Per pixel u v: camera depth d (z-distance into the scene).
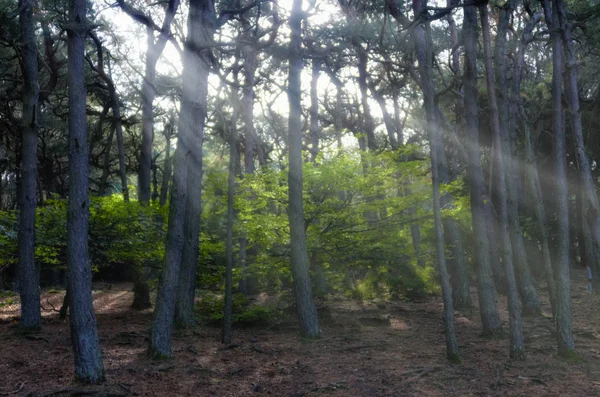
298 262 14.27
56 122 29.83
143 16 14.89
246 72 26.50
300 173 14.38
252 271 17.80
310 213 16.47
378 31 18.94
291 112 14.38
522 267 16.91
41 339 14.14
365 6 19.38
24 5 15.19
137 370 10.59
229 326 13.54
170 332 11.75
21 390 9.24
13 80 22.81
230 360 11.75
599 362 10.62
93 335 9.52
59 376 10.16
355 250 17.11
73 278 9.34
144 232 18.27
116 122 21.52
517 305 10.92
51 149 31.62
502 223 11.08
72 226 9.30
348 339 13.93
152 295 25.48
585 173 13.64
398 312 18.92
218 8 21.89
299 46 14.47
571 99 13.38
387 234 17.39
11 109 25.53
